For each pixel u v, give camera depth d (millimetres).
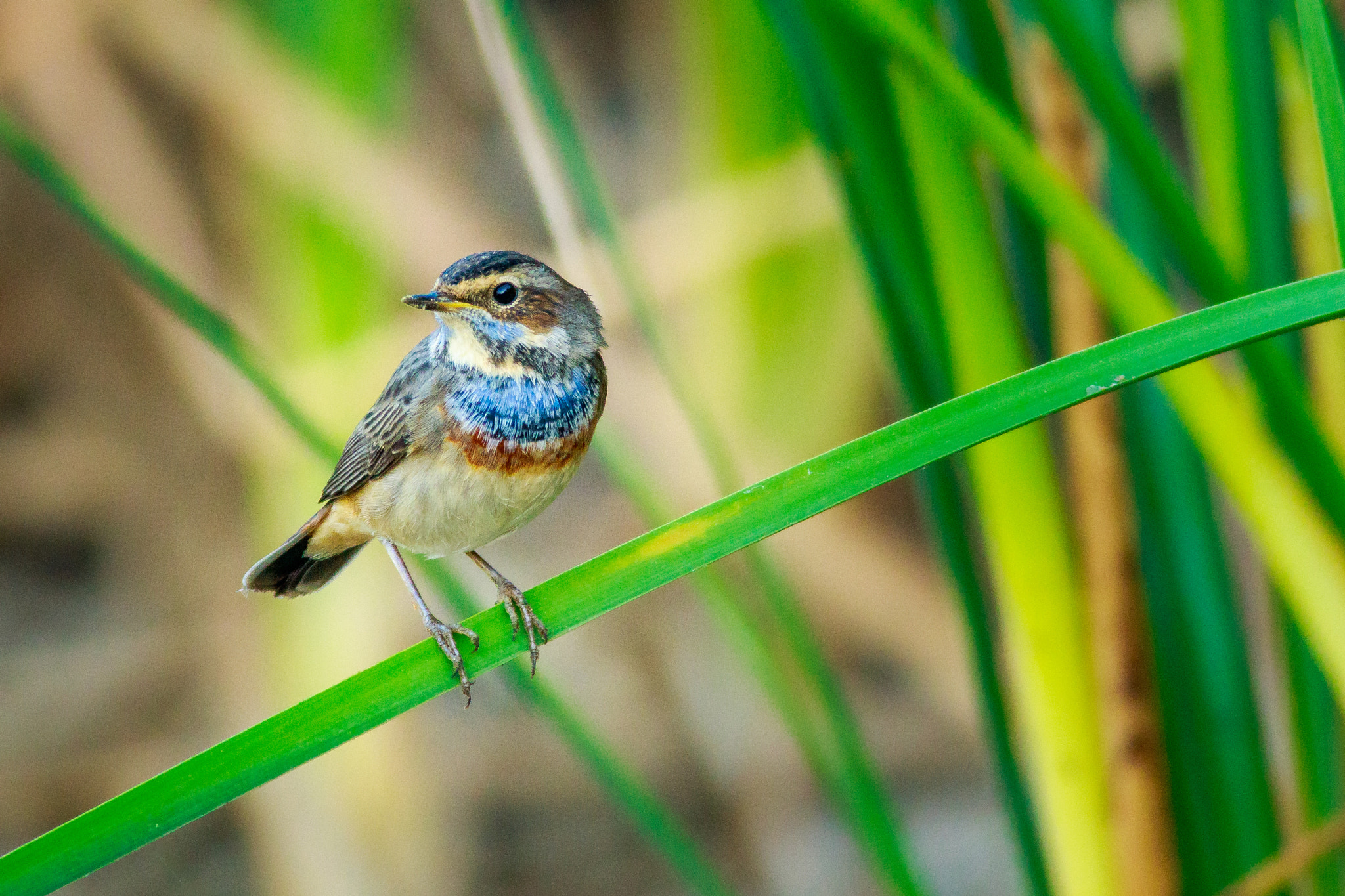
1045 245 5363
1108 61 5348
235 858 5676
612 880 5641
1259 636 5500
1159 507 5359
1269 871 5348
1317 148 5375
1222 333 5270
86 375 5664
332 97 5504
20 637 5695
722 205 5527
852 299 5523
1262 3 5340
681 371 5484
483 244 5523
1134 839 5348
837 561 5582
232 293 5559
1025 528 5344
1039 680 5348
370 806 5523
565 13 6461
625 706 5621
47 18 5551
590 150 5770
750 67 5520
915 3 5340
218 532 5621
